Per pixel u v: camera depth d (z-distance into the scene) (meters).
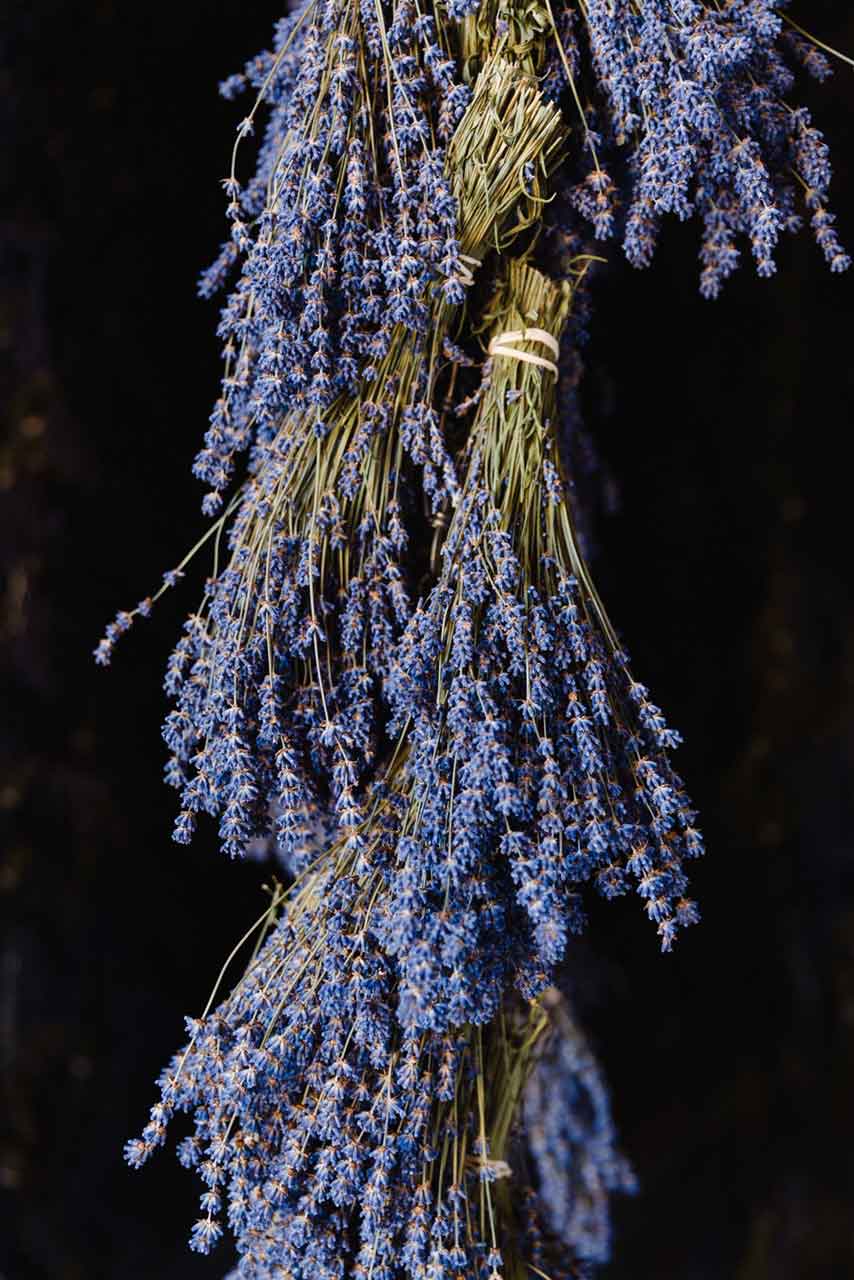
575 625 1.87
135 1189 3.01
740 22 1.88
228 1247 3.10
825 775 3.43
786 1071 3.47
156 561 2.96
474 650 1.85
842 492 3.40
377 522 1.90
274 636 1.89
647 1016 3.44
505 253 1.94
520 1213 2.01
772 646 3.52
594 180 1.90
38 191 2.72
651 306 3.34
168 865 3.08
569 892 1.87
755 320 3.37
